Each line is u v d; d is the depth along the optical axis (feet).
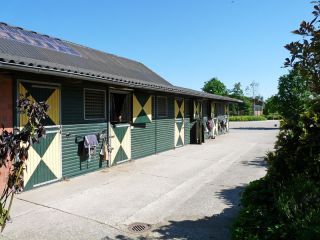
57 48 35.12
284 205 9.70
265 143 49.26
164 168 28.22
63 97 23.00
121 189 20.80
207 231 13.76
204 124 53.62
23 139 9.58
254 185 12.44
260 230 9.62
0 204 9.62
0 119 18.37
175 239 12.95
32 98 20.35
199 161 32.14
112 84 24.94
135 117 32.12
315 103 11.43
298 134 11.42
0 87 18.35
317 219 8.84
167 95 40.29
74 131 24.22
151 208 16.94
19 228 14.02
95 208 16.88
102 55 45.55
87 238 13.07
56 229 13.98
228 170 27.48
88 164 25.91
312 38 9.09
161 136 38.88
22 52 27.96
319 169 10.85
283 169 11.71
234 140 53.98
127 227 14.29
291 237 8.89
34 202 17.80
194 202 18.02
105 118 27.78
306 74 9.50
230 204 17.61
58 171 22.71
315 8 8.95
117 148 29.68
